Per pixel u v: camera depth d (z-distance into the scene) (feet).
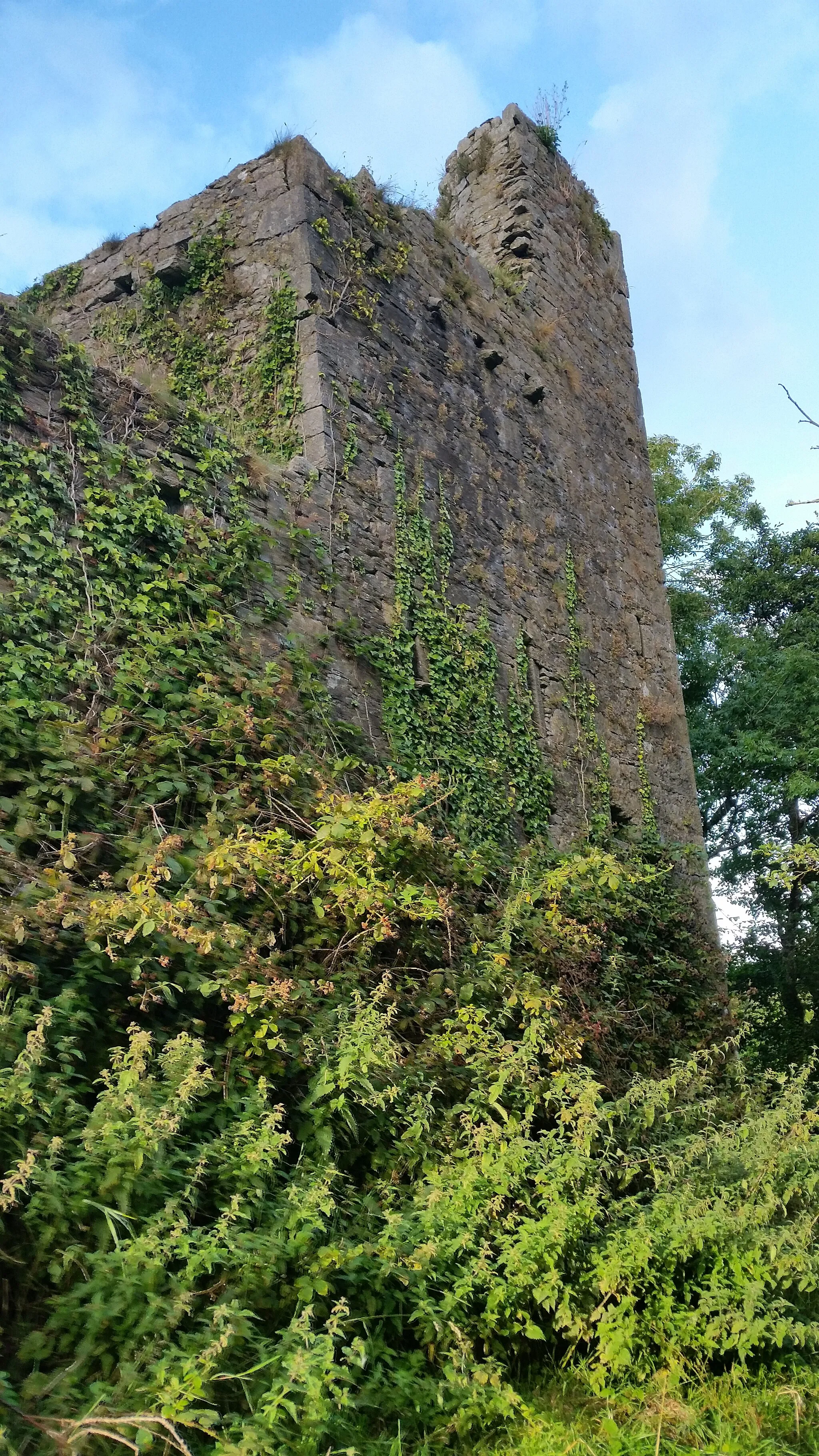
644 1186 17.57
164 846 16.55
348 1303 12.03
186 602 22.00
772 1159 15.58
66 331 34.30
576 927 24.50
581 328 44.68
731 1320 13.44
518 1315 13.05
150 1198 11.57
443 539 32.19
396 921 20.16
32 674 18.38
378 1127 15.47
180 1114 12.03
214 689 20.95
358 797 21.17
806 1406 12.94
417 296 33.96
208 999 16.17
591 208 47.75
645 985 29.68
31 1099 11.29
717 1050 24.03
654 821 40.34
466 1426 11.51
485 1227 13.76
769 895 60.90
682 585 74.69
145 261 33.22
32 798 16.89
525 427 38.50
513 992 19.89
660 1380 13.20
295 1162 14.65
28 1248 10.67
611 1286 13.25
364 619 27.89
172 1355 9.91
